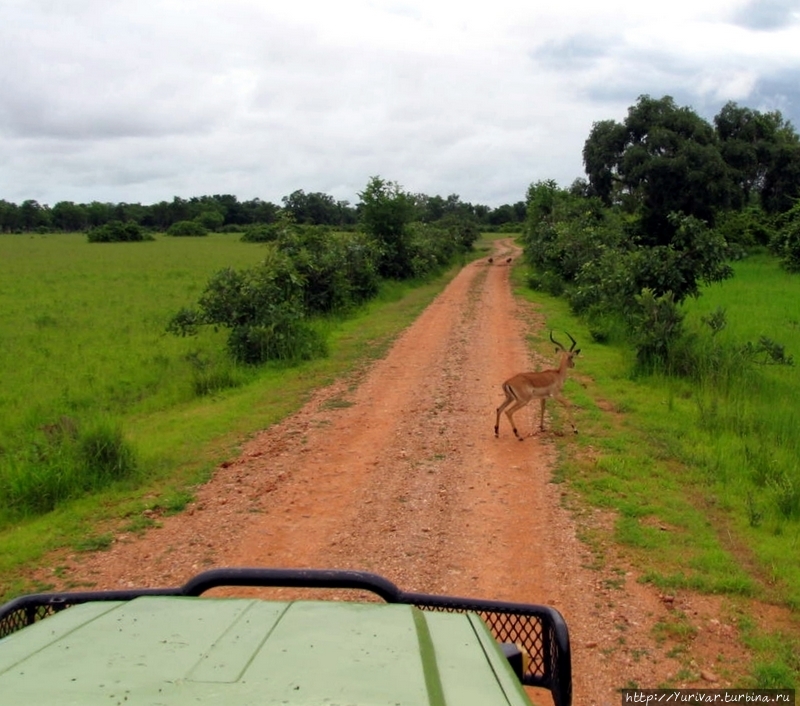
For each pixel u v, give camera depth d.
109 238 72.44
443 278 36.53
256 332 15.35
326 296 22.00
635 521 7.23
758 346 13.99
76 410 12.61
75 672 1.92
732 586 5.94
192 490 8.40
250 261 44.69
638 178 43.03
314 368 14.88
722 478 8.44
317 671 1.93
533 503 7.75
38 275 36.22
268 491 8.29
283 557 6.67
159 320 21.30
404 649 2.09
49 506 8.24
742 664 4.97
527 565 6.40
